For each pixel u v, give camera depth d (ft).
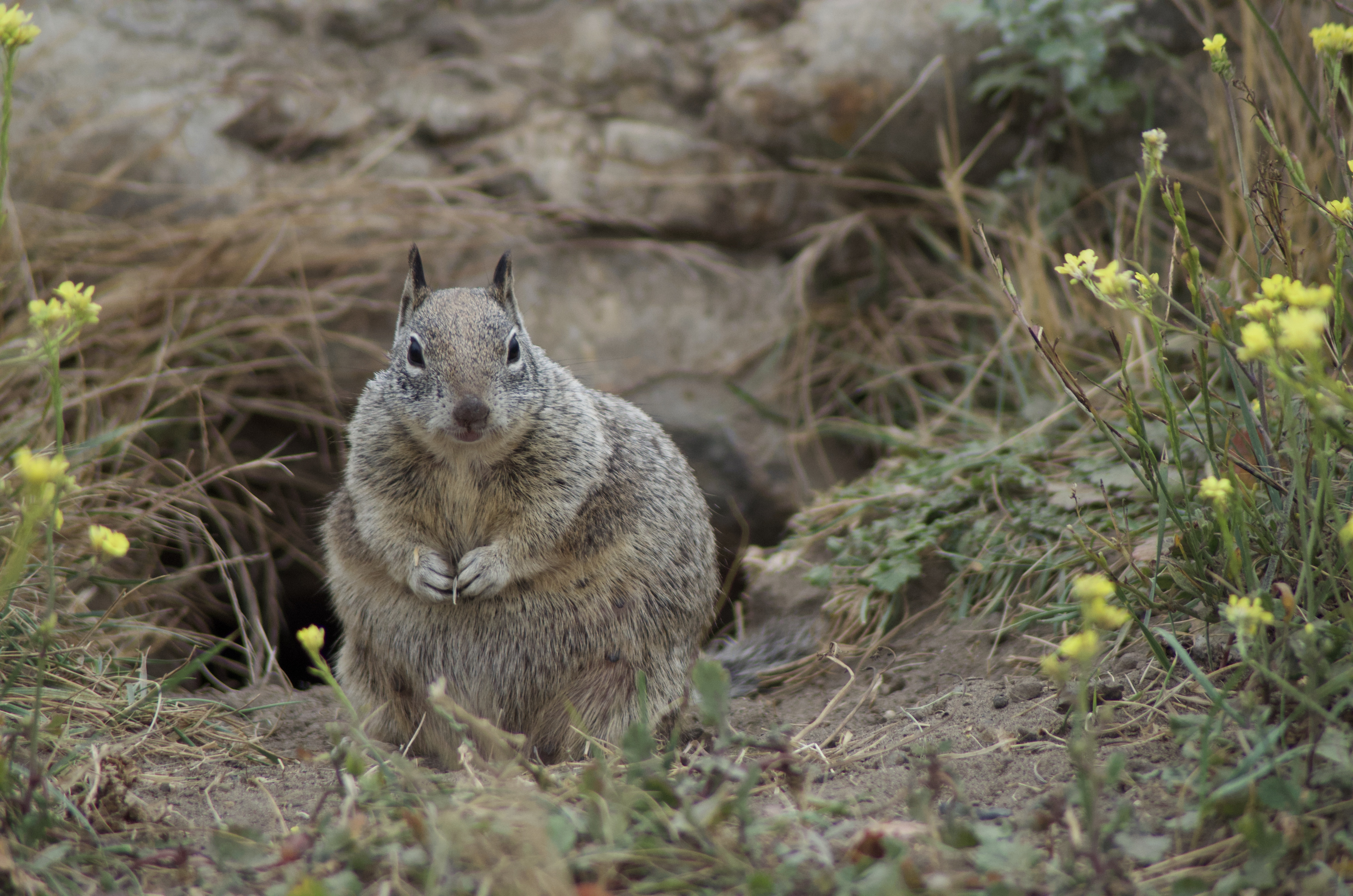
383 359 46.88
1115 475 31.42
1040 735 22.00
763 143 51.85
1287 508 20.97
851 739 24.73
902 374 46.75
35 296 37.60
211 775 23.11
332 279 48.11
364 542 27.02
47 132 46.65
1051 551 30.25
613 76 53.21
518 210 50.72
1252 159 35.96
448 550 27.53
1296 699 19.08
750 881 15.62
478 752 26.84
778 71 50.98
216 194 47.44
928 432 43.24
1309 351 16.75
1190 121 46.57
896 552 33.65
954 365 45.50
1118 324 39.14
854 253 52.47
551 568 26.55
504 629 26.76
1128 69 47.88
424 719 27.48
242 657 41.24
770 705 30.01
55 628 26.14
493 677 26.89
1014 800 19.31
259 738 26.89
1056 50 45.39
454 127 51.70
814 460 48.52
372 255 47.88
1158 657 21.57
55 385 19.77
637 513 27.45
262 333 45.29
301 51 51.93
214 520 42.55
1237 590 21.57
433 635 26.94
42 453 30.40
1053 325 41.52
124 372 41.27
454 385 25.40
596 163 51.80
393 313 48.42
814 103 50.70
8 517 29.68
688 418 48.37
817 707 29.27
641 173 51.85
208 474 35.70
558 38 53.47
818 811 18.71
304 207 47.52
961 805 18.26
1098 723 21.67
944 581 32.99
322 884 15.98
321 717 29.30
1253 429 23.03
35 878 16.85
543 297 50.19
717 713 18.48
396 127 51.65
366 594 27.48
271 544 44.27
